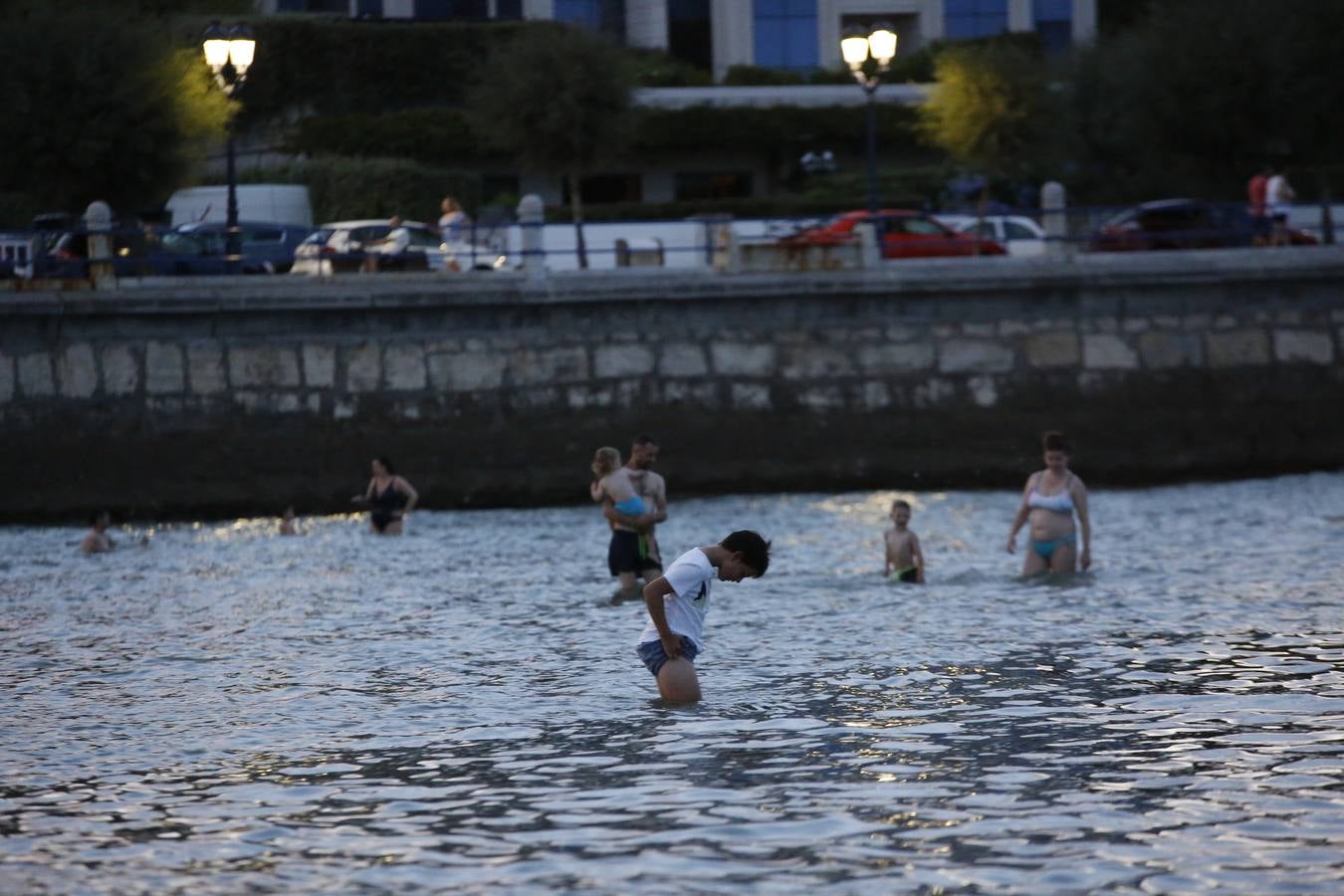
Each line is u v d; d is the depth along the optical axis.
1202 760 17.34
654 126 83.56
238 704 21.70
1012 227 65.88
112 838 15.24
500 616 29.42
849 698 21.12
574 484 53.47
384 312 52.91
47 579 36.25
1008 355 55.19
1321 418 56.25
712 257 59.22
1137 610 28.34
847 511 49.19
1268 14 72.00
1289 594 29.73
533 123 73.56
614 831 15.08
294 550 41.94
